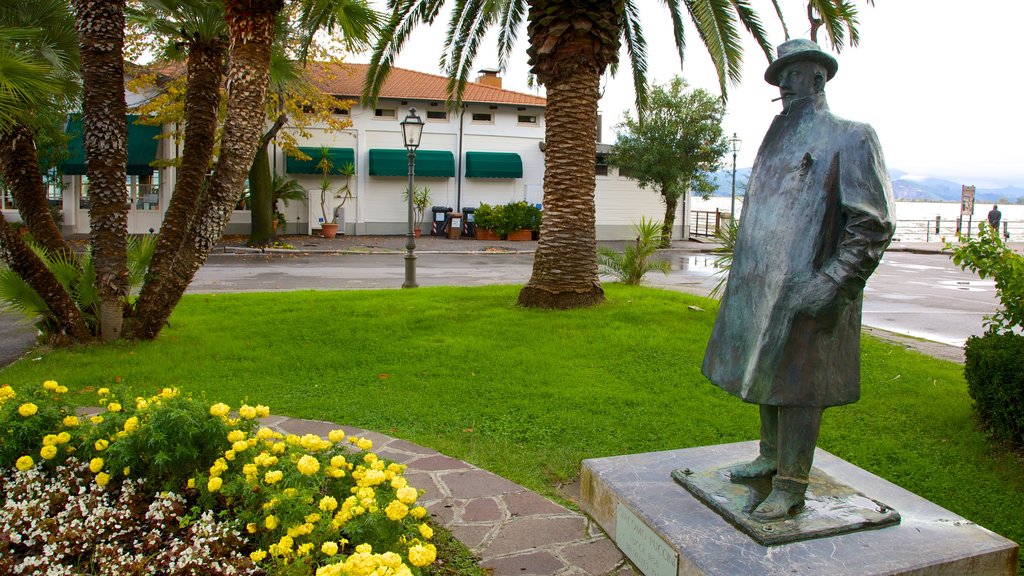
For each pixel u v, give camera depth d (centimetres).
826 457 404
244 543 315
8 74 632
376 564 257
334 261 2047
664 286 1578
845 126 291
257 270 1775
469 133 3102
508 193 3177
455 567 341
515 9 1377
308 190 2909
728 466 379
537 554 355
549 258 1057
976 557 294
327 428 544
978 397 536
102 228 811
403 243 2675
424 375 700
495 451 502
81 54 796
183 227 856
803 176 297
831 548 297
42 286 783
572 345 822
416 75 3331
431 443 517
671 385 669
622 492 357
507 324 934
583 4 1001
